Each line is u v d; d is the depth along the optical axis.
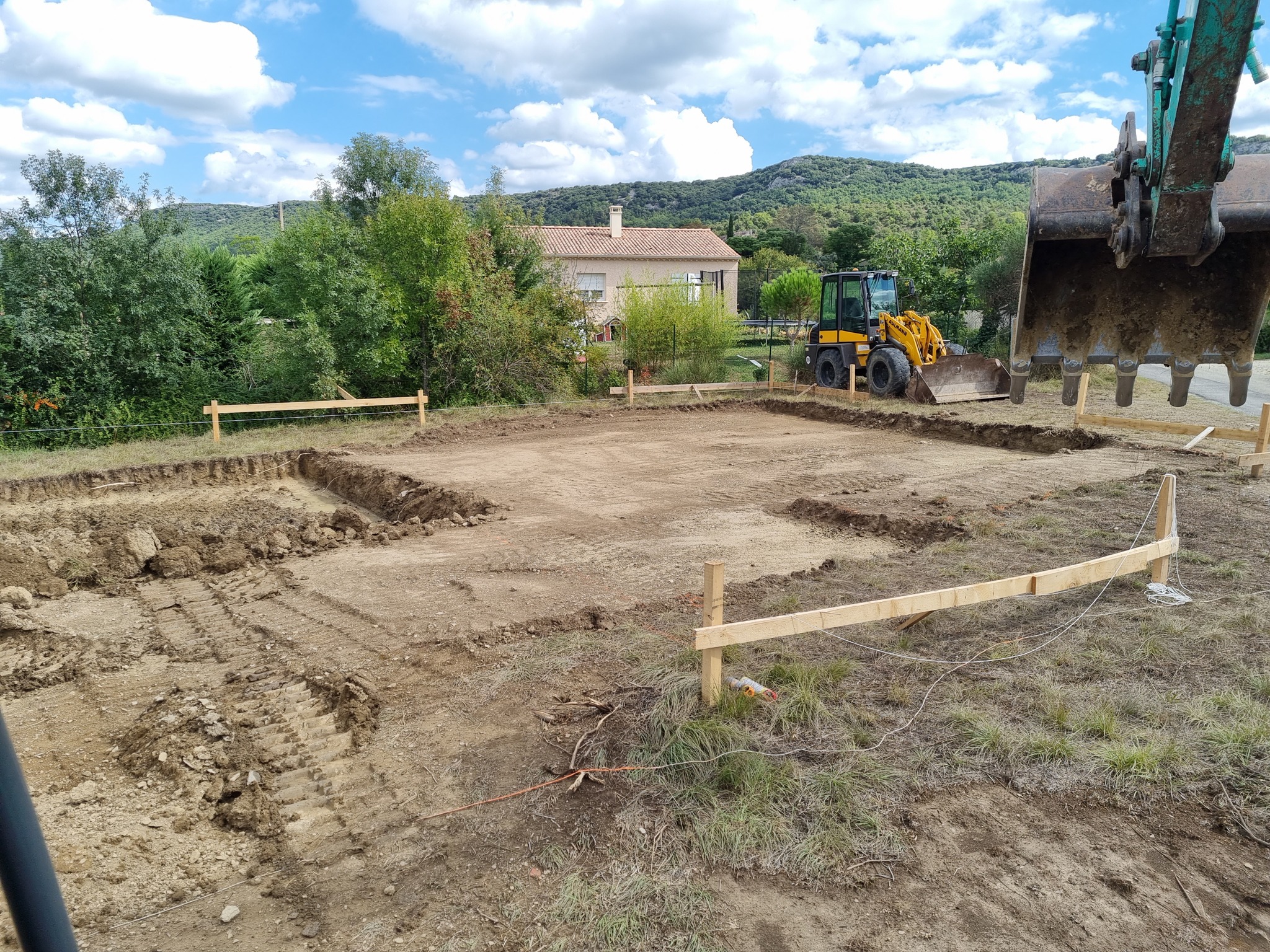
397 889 3.13
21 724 4.83
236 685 5.11
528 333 18.97
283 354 15.91
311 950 2.85
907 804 3.48
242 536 8.73
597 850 3.25
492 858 3.26
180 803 3.90
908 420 14.84
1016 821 3.38
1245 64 1.92
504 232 21.50
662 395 19.81
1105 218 2.72
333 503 11.28
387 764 4.02
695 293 22.22
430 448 13.78
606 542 8.15
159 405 14.73
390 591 6.83
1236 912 2.90
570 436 14.91
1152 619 5.30
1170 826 3.35
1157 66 2.23
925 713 4.18
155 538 8.11
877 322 17.95
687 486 10.59
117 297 14.34
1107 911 2.90
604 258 34.94
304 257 16.19
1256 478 9.17
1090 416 12.03
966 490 9.59
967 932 2.81
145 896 3.20
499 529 8.74
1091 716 4.07
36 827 1.33
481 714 4.46
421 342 17.97
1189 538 7.04
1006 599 5.80
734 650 4.94
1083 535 7.29
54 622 6.52
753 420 16.70
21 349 13.59
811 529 8.54
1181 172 2.13
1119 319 3.13
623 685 4.58
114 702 5.06
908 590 6.03
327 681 4.99
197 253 16.98
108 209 14.33
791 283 35.69
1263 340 29.61
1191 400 15.91
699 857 3.20
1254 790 3.50
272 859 3.38
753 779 3.56
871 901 2.96
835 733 3.96
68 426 13.88
